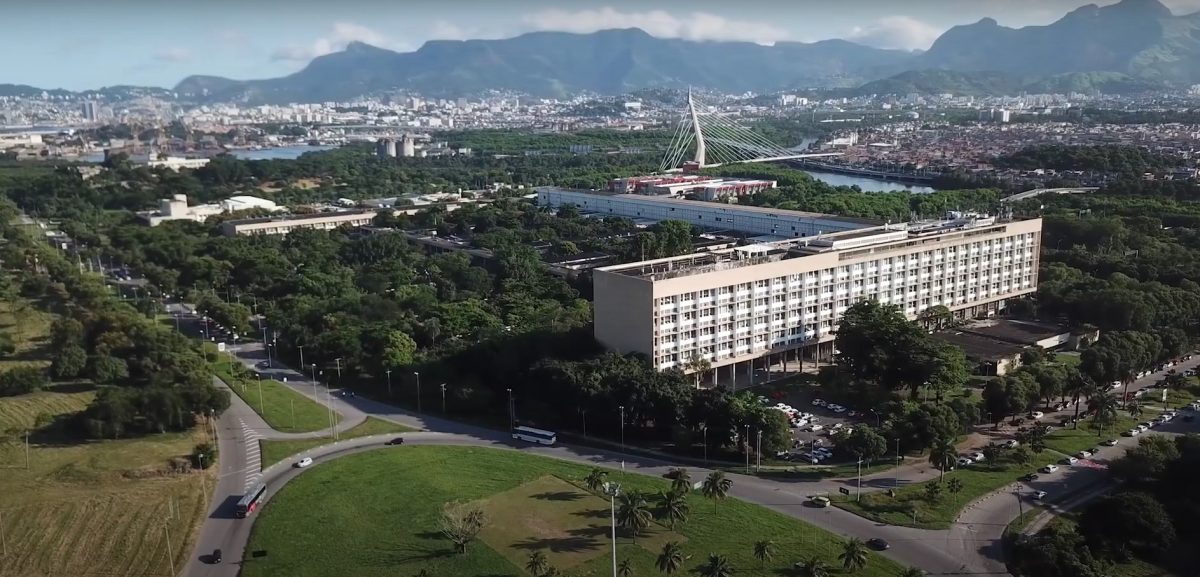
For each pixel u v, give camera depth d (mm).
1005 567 196000
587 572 194375
